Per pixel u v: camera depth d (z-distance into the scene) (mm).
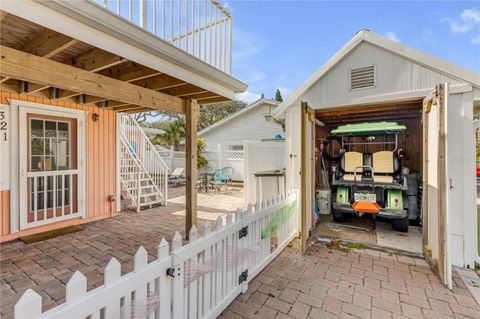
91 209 5453
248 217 2824
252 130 12914
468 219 3326
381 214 4445
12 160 4254
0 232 4121
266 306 2432
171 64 3197
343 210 4801
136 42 2623
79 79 2766
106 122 5793
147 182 7109
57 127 4922
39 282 2828
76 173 5191
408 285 2814
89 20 2184
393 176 5023
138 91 3514
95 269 3160
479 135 11344
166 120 23109
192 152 4418
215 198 8234
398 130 4910
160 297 1689
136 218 5676
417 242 4086
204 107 23547
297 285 2809
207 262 2162
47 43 2420
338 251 3777
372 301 2518
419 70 3641
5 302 2441
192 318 2012
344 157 5363
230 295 2463
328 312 2344
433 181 3244
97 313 1310
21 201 4348
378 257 3562
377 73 3930
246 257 2656
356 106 4273
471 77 3287
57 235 4453
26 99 4418
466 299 2557
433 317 2281
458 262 3354
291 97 4598
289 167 4625
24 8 1843
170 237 4402
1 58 2186
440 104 2893
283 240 3885
